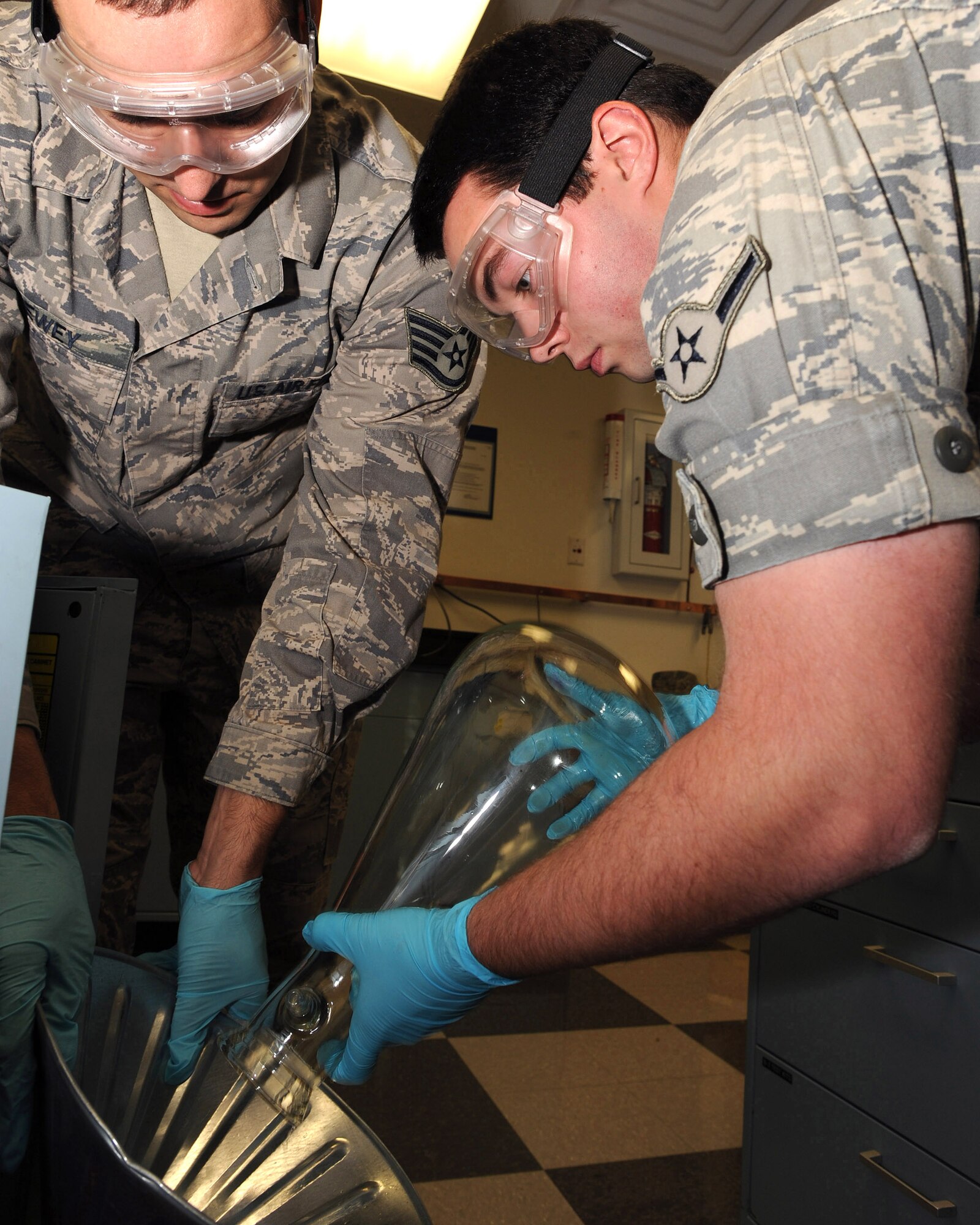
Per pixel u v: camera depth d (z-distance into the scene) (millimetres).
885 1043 1136
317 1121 566
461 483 3477
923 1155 1068
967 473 423
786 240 445
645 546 3668
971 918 1038
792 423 429
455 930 568
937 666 404
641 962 2645
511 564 3531
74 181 939
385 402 1038
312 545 985
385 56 2359
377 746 2578
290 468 1221
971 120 475
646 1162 1462
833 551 417
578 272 669
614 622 3635
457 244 738
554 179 650
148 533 1173
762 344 440
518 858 648
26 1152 485
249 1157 533
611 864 455
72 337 990
